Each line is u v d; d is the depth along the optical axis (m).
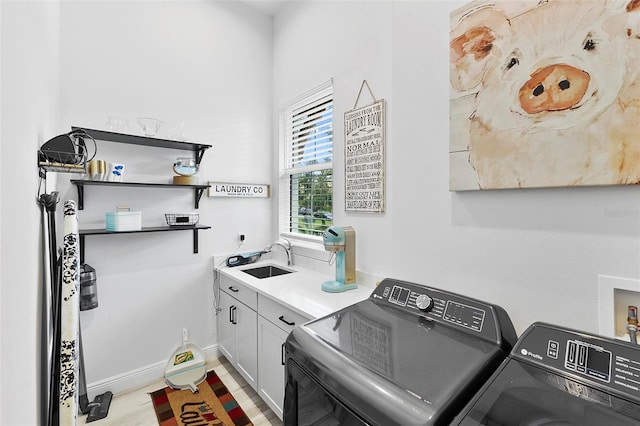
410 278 1.52
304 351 0.99
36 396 0.88
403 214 1.55
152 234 2.29
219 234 2.63
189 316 2.47
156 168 2.29
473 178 1.23
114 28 2.13
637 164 0.86
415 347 0.92
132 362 2.20
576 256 1.00
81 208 1.99
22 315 0.65
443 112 1.37
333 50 2.28
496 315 0.98
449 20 1.33
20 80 0.65
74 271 1.11
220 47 2.63
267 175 2.94
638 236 0.88
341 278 1.93
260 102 2.89
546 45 1.02
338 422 0.84
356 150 2.08
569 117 0.98
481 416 0.64
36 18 0.91
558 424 0.60
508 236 1.16
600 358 0.74
